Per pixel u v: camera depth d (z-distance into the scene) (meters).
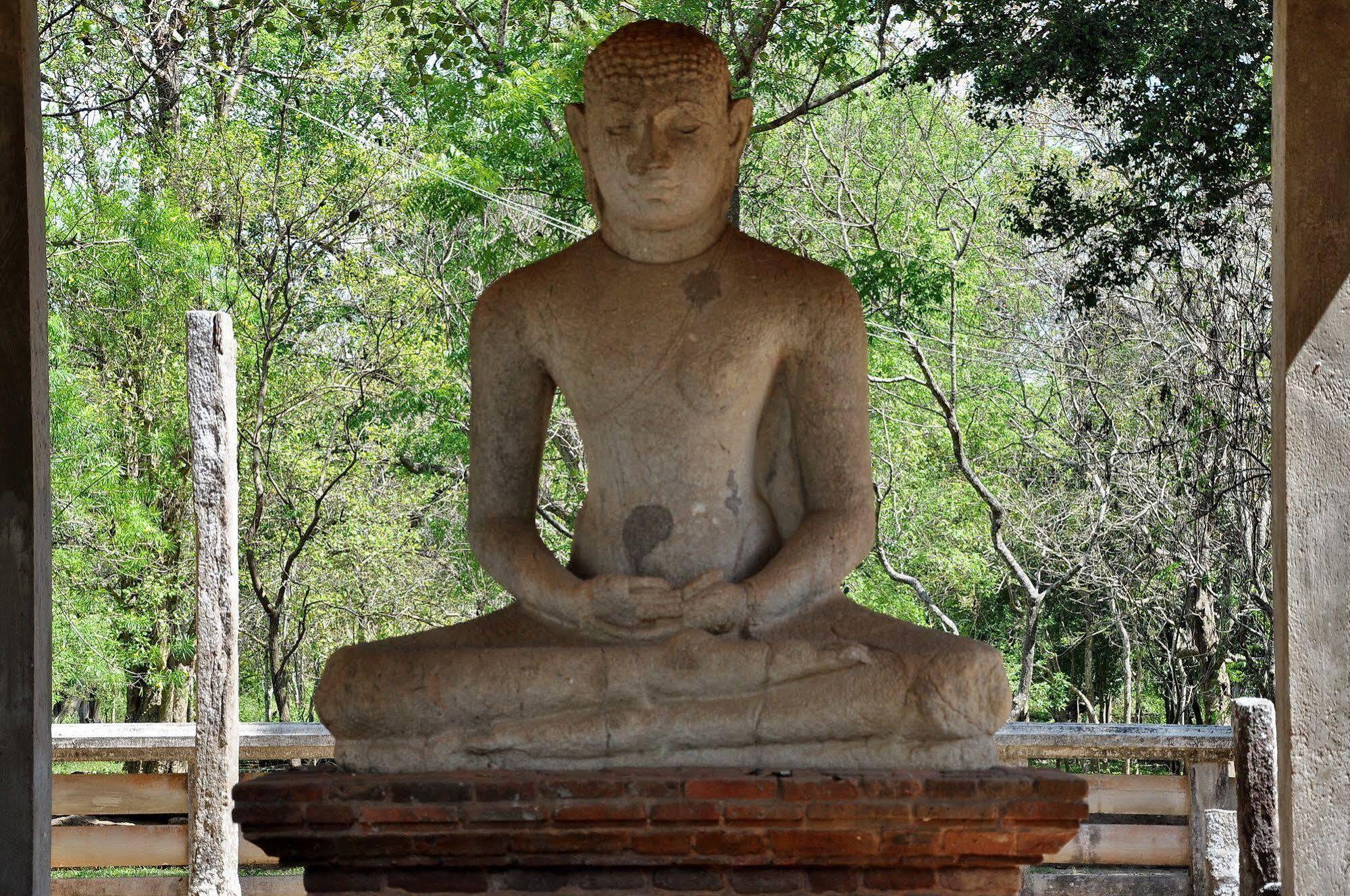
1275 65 5.26
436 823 4.43
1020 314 20.52
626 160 4.98
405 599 18.80
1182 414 16.72
